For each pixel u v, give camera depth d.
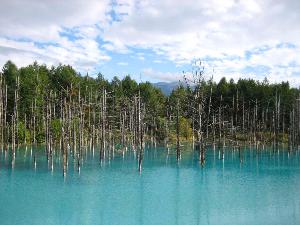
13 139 59.62
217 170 64.31
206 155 88.19
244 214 35.88
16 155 77.00
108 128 90.44
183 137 119.50
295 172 62.38
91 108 96.38
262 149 103.81
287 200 41.72
